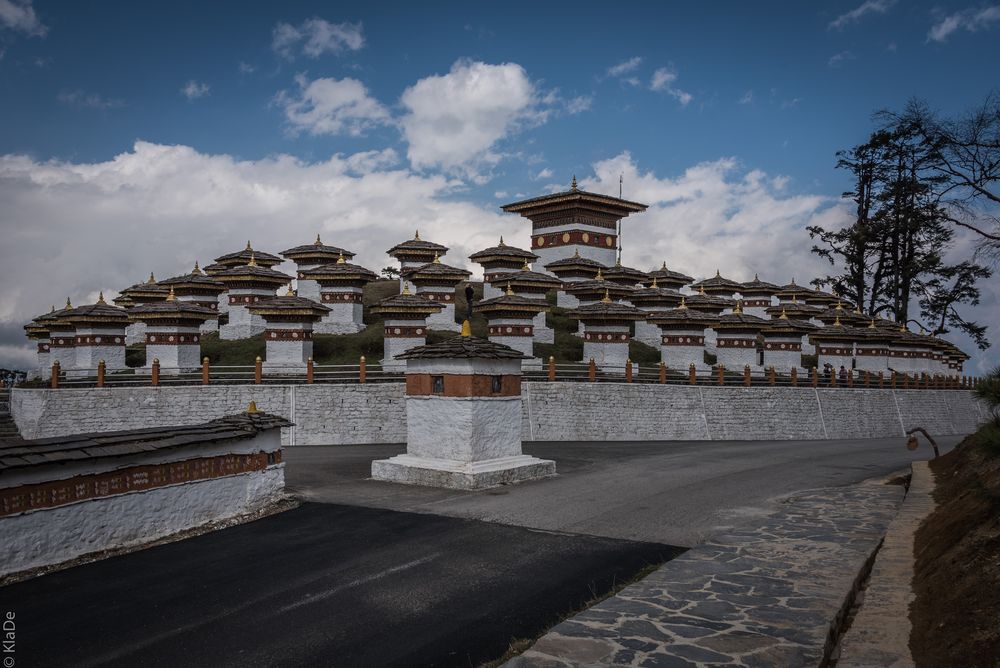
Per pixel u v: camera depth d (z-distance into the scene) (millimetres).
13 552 12023
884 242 71750
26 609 10664
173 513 14812
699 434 36344
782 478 21750
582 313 41531
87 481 13195
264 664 8844
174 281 49000
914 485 17734
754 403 39031
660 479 21453
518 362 22250
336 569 12500
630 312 40938
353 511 16984
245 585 11695
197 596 11195
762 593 10305
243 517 16266
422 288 45062
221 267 54156
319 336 42812
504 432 21562
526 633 9664
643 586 10695
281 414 31281
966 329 71938
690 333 43688
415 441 21516
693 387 36844
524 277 45125
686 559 12180
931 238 69625
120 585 11703
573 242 58375
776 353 49938
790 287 68125
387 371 35719
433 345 21422
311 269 51469
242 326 45125
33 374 48375
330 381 32688
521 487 20094
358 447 29984
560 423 33500
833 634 9094
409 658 8961
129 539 13883
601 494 19000
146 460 14273
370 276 45719
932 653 7723
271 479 17406
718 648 8336
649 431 35094
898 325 62406
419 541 14258
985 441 10445
